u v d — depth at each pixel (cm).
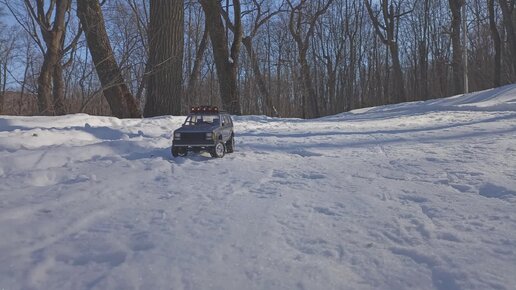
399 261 387
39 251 402
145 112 1958
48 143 1012
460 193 603
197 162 876
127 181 688
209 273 361
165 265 374
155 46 1900
